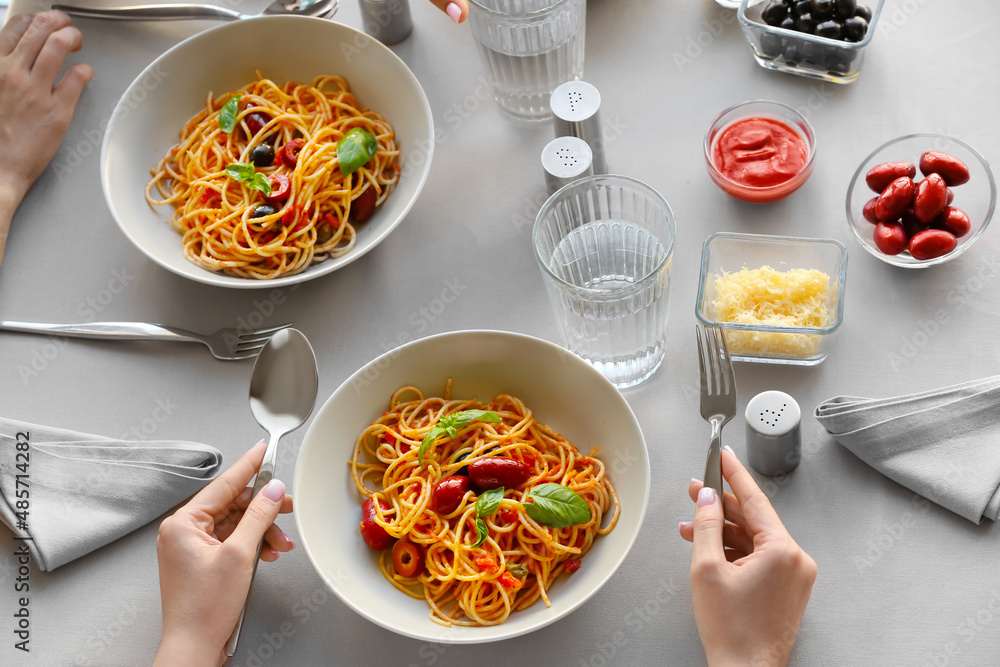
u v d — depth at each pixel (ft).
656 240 4.55
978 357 4.43
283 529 4.33
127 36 5.96
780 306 4.41
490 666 3.93
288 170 5.12
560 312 4.36
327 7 5.90
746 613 3.55
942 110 5.12
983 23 5.36
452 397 4.41
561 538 3.95
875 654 3.82
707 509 3.68
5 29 5.67
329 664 3.99
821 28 5.08
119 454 4.40
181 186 5.20
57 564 4.19
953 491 3.98
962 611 3.86
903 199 4.45
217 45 5.33
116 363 4.85
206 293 5.02
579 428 4.27
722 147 5.00
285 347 4.47
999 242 4.72
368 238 5.04
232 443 4.56
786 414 3.95
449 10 5.10
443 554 3.96
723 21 5.61
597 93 4.77
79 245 5.25
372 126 5.30
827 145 5.11
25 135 5.37
